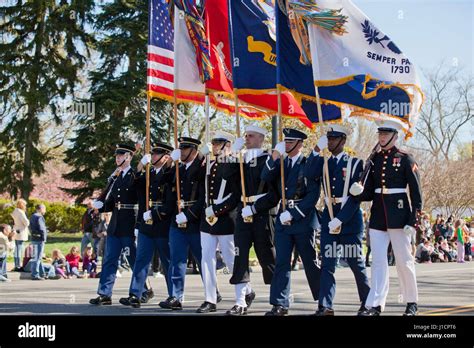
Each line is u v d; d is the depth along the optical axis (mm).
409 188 8938
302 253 9477
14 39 37000
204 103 12703
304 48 10344
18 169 37000
